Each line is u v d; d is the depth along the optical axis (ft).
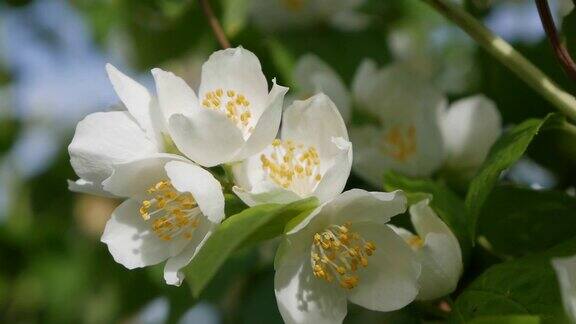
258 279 1.32
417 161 1.18
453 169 1.21
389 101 1.22
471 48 1.57
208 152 0.88
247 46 1.38
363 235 0.89
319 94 0.91
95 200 1.81
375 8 1.52
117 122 0.91
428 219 0.94
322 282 0.89
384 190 1.15
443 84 1.55
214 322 1.38
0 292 1.82
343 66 1.40
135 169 0.89
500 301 0.90
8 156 1.98
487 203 1.04
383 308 0.89
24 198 1.86
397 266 0.89
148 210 0.91
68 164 1.84
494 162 0.93
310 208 0.86
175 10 1.43
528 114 1.27
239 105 0.92
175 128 0.87
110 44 1.83
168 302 1.36
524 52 1.28
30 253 1.83
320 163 0.92
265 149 0.92
